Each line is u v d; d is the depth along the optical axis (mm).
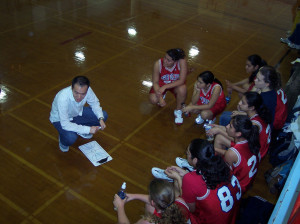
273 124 3580
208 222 2502
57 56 5637
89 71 5309
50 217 3018
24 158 3619
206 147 2535
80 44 6102
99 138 4027
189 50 6324
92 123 3891
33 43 5969
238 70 5793
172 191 2191
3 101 4438
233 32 7344
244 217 2893
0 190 3225
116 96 4805
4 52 5590
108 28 6848
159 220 2076
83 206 3166
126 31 6805
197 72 5609
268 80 3416
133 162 3742
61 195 3250
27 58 5488
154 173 3541
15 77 4961
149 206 2693
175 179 3059
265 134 3193
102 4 8078
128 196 2709
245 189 2910
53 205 3137
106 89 4922
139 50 6121
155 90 4301
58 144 3865
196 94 4262
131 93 4906
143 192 3385
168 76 4312
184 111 4219
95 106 3707
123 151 3875
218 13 8375
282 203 1731
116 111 4512
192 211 2639
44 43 6008
